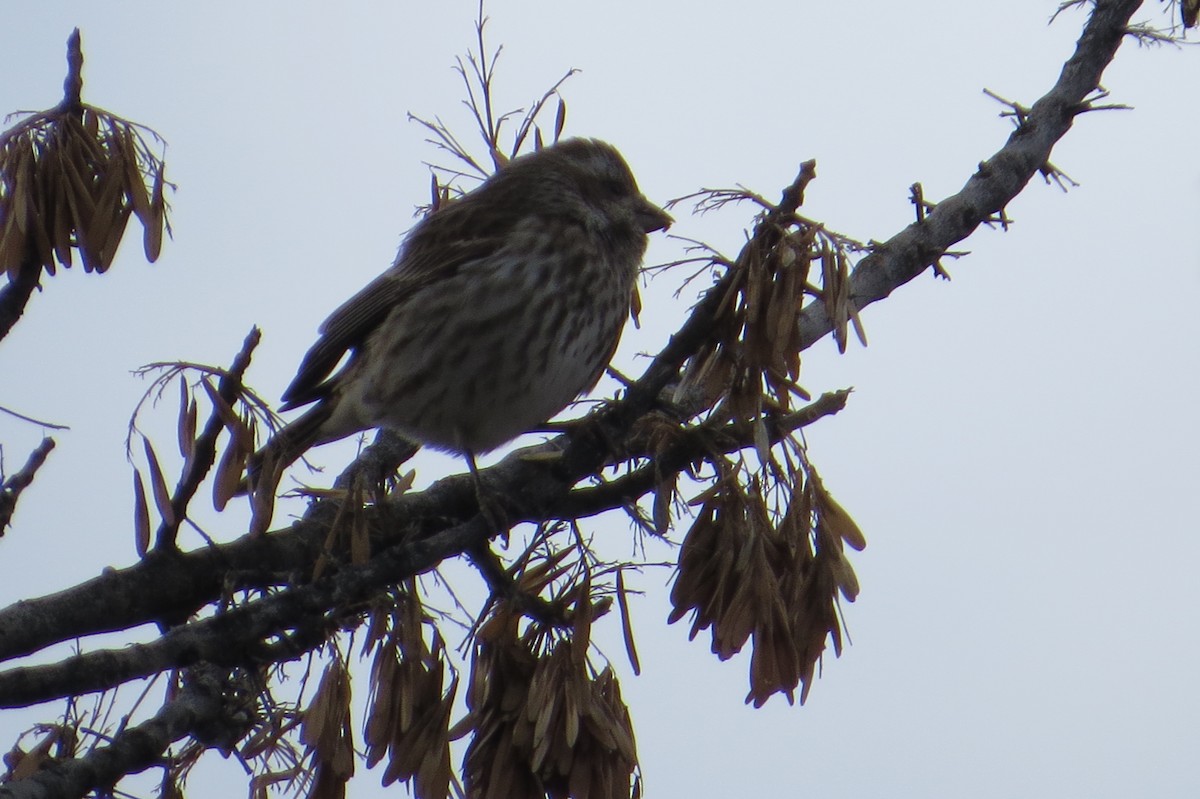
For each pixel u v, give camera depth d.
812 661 7.56
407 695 7.29
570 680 7.18
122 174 7.65
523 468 8.33
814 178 7.27
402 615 7.36
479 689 7.38
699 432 7.82
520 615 7.41
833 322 7.20
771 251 7.23
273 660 7.34
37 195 7.56
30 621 7.69
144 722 6.96
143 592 7.88
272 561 8.27
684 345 7.72
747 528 7.50
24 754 7.07
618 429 8.12
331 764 7.15
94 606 7.79
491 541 7.99
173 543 7.98
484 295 11.44
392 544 8.86
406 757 7.25
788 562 7.60
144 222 7.68
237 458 7.03
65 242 7.61
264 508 7.11
